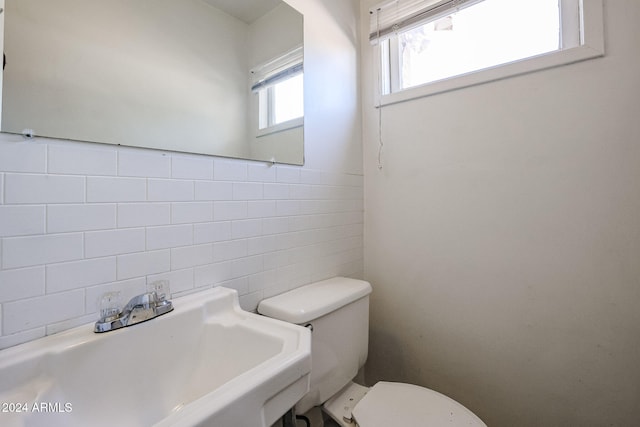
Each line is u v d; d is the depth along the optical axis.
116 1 0.76
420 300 1.39
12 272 0.59
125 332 0.67
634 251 0.95
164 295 0.78
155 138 0.81
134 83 0.78
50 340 0.62
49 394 0.56
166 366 0.74
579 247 1.03
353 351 1.18
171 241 0.84
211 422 0.43
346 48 1.48
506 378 1.17
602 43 0.98
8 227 0.59
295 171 1.21
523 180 1.12
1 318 0.58
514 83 1.14
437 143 1.32
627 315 0.96
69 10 0.69
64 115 0.66
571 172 1.04
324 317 1.04
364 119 1.57
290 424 0.79
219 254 0.95
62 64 0.67
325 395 1.05
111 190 0.73
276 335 0.71
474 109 1.22
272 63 1.14
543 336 1.09
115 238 0.73
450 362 1.30
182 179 0.86
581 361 1.03
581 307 1.03
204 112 0.93
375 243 1.54
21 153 0.61
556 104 1.06
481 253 1.22
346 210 1.47
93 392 0.62
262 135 1.09
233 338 0.78
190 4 0.92
